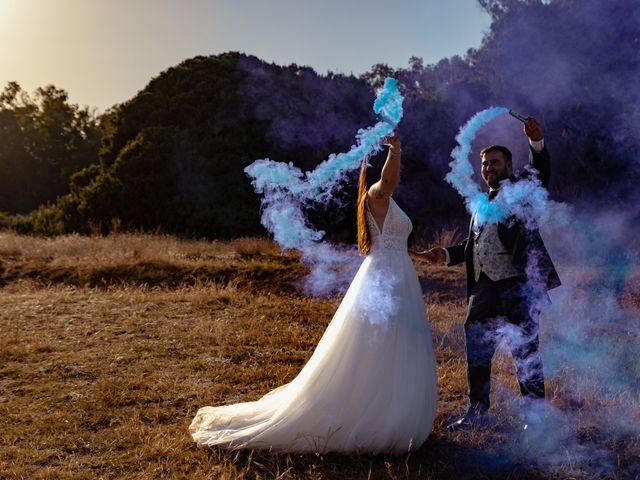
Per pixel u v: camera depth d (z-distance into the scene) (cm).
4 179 5019
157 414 490
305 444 409
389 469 387
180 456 416
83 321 809
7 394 543
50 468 402
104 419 486
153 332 754
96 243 1484
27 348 673
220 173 2002
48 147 5034
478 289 476
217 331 752
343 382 408
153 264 1246
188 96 2150
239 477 384
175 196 1953
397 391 405
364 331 409
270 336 742
